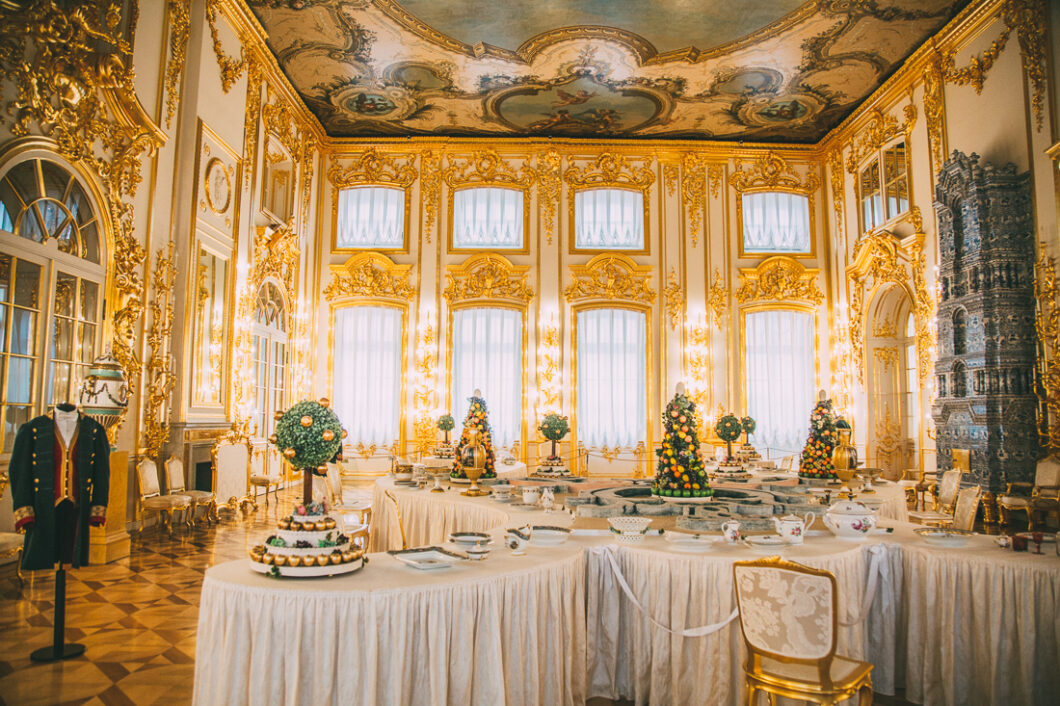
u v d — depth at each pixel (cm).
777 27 1019
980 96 962
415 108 1283
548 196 1394
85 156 662
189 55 854
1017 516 853
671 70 1142
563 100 1249
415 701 298
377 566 340
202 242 880
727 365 1375
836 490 651
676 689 371
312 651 287
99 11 667
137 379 752
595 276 1373
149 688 368
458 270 1368
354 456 1324
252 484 998
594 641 401
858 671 314
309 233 1323
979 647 375
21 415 605
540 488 655
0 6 568
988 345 877
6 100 574
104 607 506
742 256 1399
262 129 1072
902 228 1145
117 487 667
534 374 1361
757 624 315
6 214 587
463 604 313
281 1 961
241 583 299
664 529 462
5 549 528
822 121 1341
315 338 1352
